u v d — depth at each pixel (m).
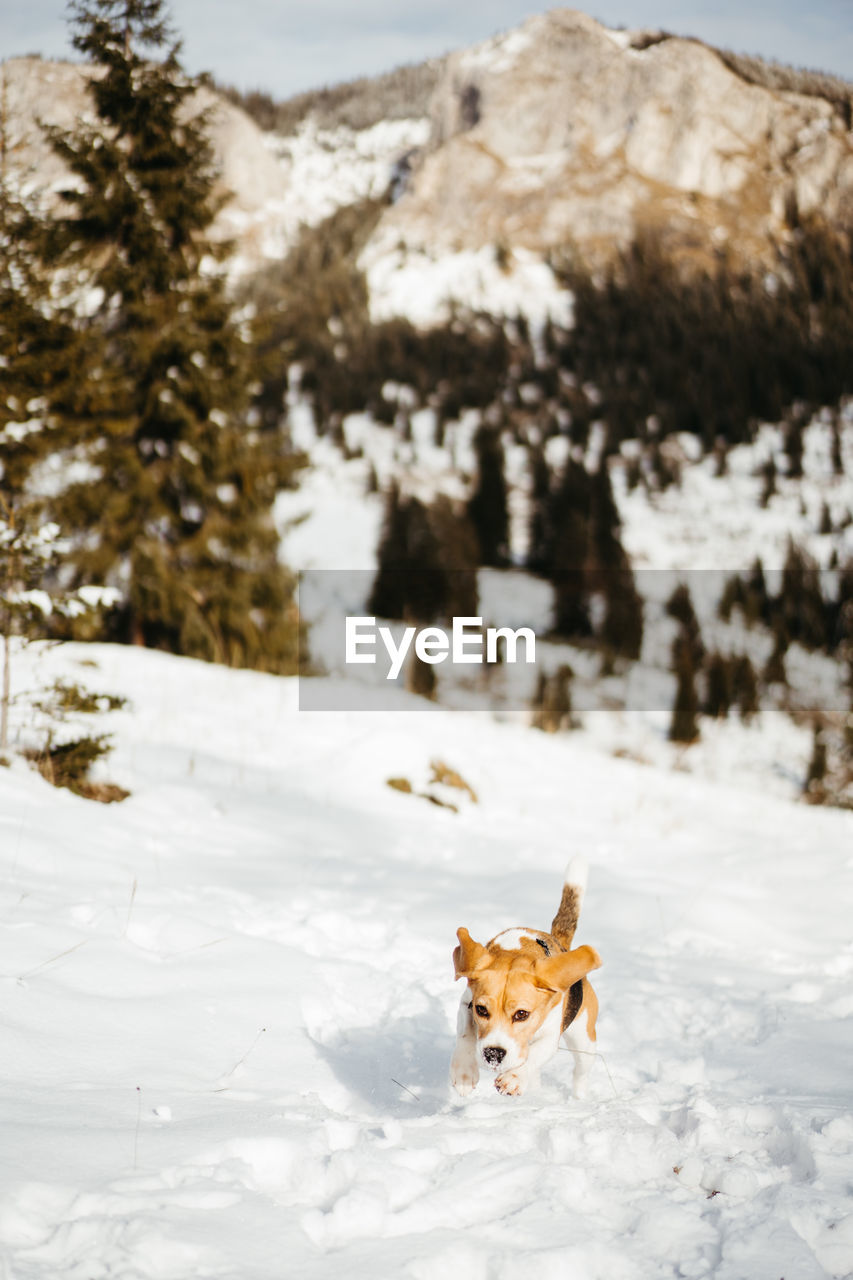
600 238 192.75
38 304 19.22
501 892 8.22
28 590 8.19
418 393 131.25
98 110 21.94
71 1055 3.93
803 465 122.56
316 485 105.06
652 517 110.81
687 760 48.62
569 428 127.75
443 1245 2.85
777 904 8.45
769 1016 5.60
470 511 89.31
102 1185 2.97
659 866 9.88
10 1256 2.62
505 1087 3.54
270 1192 3.09
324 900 7.25
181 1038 4.31
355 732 13.71
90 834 7.41
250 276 176.62
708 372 140.00
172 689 14.48
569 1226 3.00
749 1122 4.05
